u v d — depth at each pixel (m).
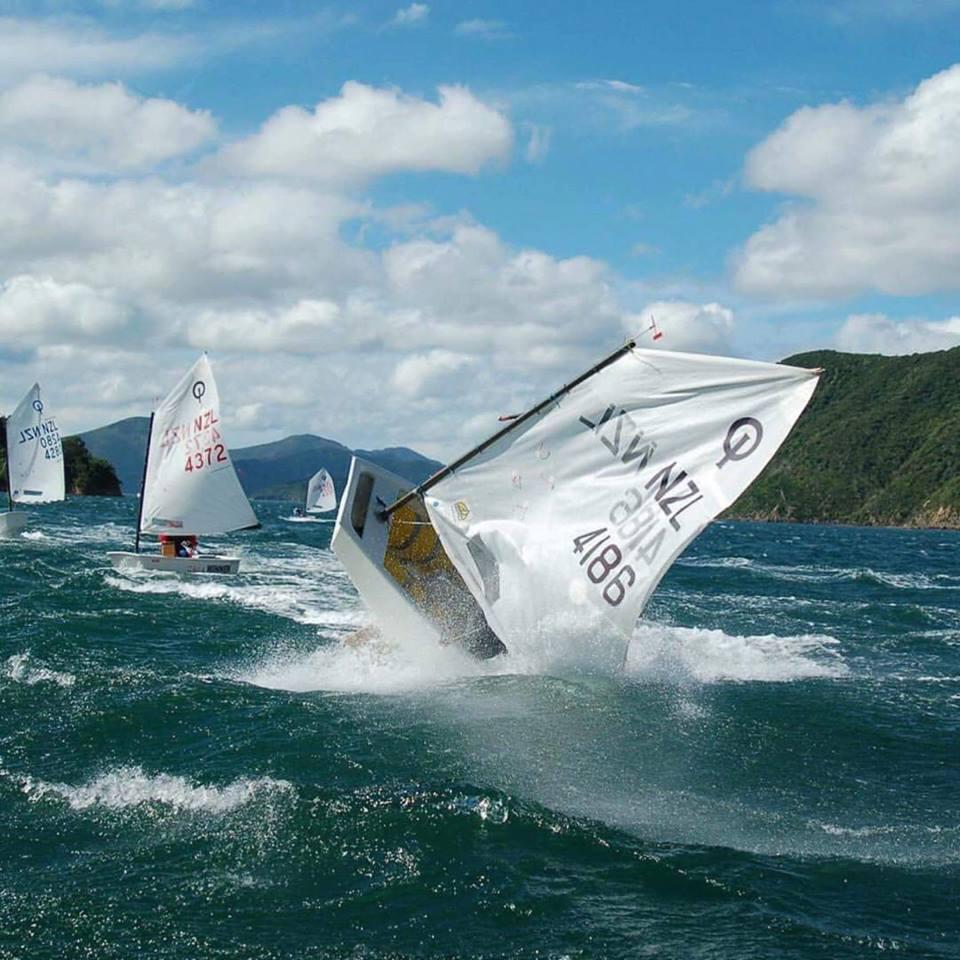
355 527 17.69
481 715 14.13
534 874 9.16
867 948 8.08
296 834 9.84
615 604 16.03
